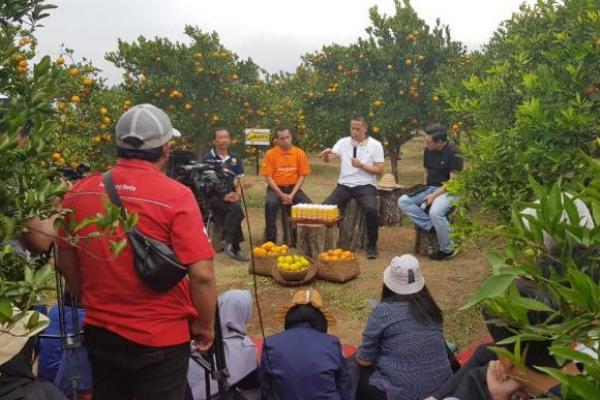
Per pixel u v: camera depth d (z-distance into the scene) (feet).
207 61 38.50
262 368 11.78
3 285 6.02
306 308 12.35
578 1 18.19
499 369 6.40
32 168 6.51
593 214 4.61
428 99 43.42
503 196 16.74
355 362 13.35
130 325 8.41
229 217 27.53
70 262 8.91
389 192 33.12
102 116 31.12
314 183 49.93
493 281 4.10
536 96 16.99
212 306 8.80
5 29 8.27
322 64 46.42
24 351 7.98
